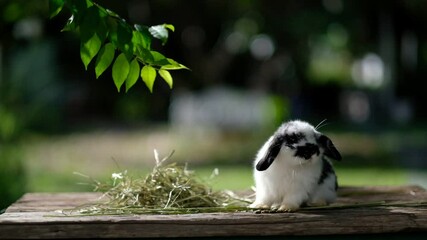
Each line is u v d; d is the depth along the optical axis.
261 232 4.51
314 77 26.45
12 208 5.21
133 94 25.91
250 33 20.31
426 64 25.05
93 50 4.60
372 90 26.11
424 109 25.56
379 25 21.92
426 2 20.14
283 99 18.84
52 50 19.86
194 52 21.20
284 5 19.34
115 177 5.32
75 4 4.55
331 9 19.58
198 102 19.16
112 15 4.64
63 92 23.89
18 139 11.55
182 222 4.49
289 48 20.44
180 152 16.45
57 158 15.78
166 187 5.13
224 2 19.89
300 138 4.76
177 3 19.98
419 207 4.91
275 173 4.86
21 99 13.27
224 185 11.64
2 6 13.38
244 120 18.36
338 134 20.48
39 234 4.42
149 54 4.70
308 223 4.52
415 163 14.81
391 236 4.60
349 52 24.52
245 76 25.09
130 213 4.73
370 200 5.46
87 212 4.79
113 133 21.17
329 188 5.15
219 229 4.50
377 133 20.77
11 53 16.31
